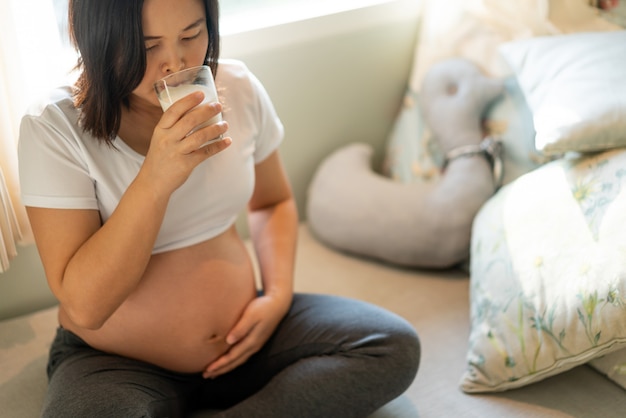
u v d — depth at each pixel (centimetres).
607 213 121
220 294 117
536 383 130
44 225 104
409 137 184
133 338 114
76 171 104
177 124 90
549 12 163
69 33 98
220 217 117
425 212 164
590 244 121
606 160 129
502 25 167
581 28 161
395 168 187
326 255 178
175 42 95
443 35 176
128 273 102
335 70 178
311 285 165
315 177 185
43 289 155
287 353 122
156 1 91
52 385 110
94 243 101
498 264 136
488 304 135
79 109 103
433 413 125
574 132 129
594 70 134
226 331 120
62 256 104
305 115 180
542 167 142
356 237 172
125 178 106
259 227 137
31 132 101
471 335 136
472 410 125
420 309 155
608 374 129
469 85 167
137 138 107
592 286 117
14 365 137
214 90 93
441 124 170
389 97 193
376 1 178
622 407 123
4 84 127
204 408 128
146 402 107
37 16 129
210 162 111
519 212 137
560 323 120
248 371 125
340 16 171
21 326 148
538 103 142
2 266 131
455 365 137
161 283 113
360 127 193
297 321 124
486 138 167
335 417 114
